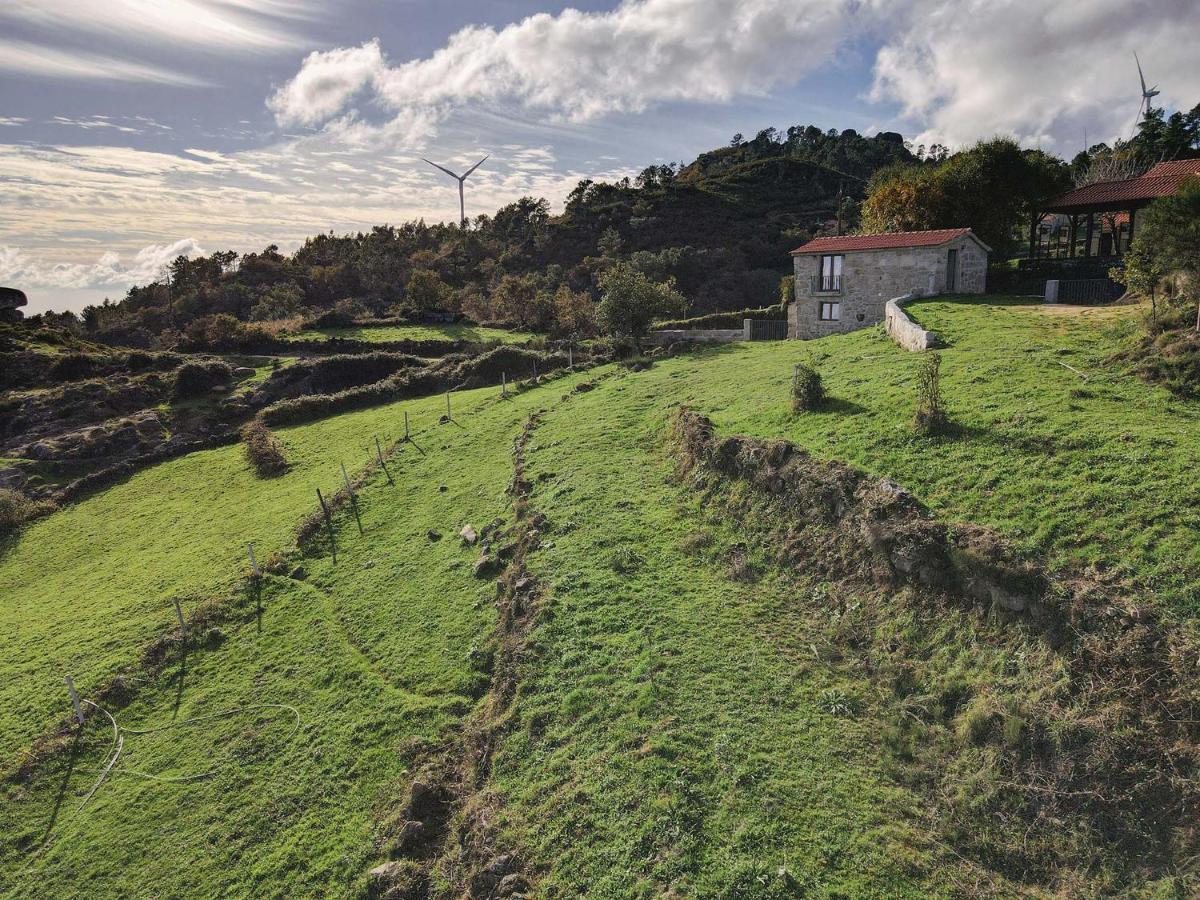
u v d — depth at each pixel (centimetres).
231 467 5294
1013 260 6475
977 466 2059
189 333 9550
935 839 1294
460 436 4566
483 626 2362
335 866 1659
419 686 2211
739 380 3950
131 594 3425
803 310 5812
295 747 2106
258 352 9012
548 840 1457
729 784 1455
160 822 1956
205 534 4075
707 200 17888
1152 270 2895
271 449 5281
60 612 3425
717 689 1719
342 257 16850
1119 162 7406
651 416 3741
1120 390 2375
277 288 13725
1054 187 5959
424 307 11200
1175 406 2188
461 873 1506
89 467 5912
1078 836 1230
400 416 5816
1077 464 1933
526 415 4656
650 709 1697
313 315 11381
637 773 1527
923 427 2333
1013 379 2655
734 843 1333
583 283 13975
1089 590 1491
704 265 14212
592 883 1338
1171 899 1107
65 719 2486
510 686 1964
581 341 8038
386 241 18562
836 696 1633
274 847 1773
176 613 3061
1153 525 1630
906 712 1545
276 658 2606
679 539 2411
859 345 4141
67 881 1827
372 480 4125
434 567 2897
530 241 17612
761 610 1978
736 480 2538
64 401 6844
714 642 1884
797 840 1320
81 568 4031
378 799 1830
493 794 1650
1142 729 1290
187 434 6506
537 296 10400
